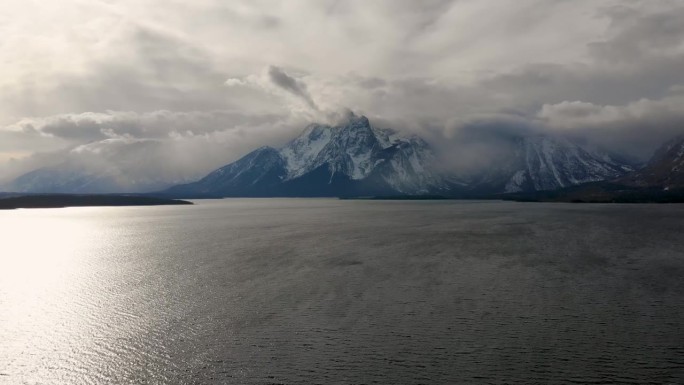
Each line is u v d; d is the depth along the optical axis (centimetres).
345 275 6794
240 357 3847
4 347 4159
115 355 3947
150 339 4272
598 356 3791
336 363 3709
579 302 5234
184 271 7331
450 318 4725
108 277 6981
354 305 5200
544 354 3834
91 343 4212
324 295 5644
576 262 7644
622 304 5138
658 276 6506
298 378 3475
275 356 3850
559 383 3362
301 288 6012
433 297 5503
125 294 5881
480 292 5709
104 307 5303
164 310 5131
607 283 6112
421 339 4169
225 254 9069
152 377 3550
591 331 4322
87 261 8581
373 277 6625
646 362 3675
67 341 4272
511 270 7031
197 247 10269
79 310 5197
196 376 3541
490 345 4025
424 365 3656
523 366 3625
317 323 4616
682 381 3378
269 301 5409
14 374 3653
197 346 4091
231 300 5491
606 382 3372
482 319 4681
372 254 8744
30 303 5512
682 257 8031
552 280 6322
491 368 3594
